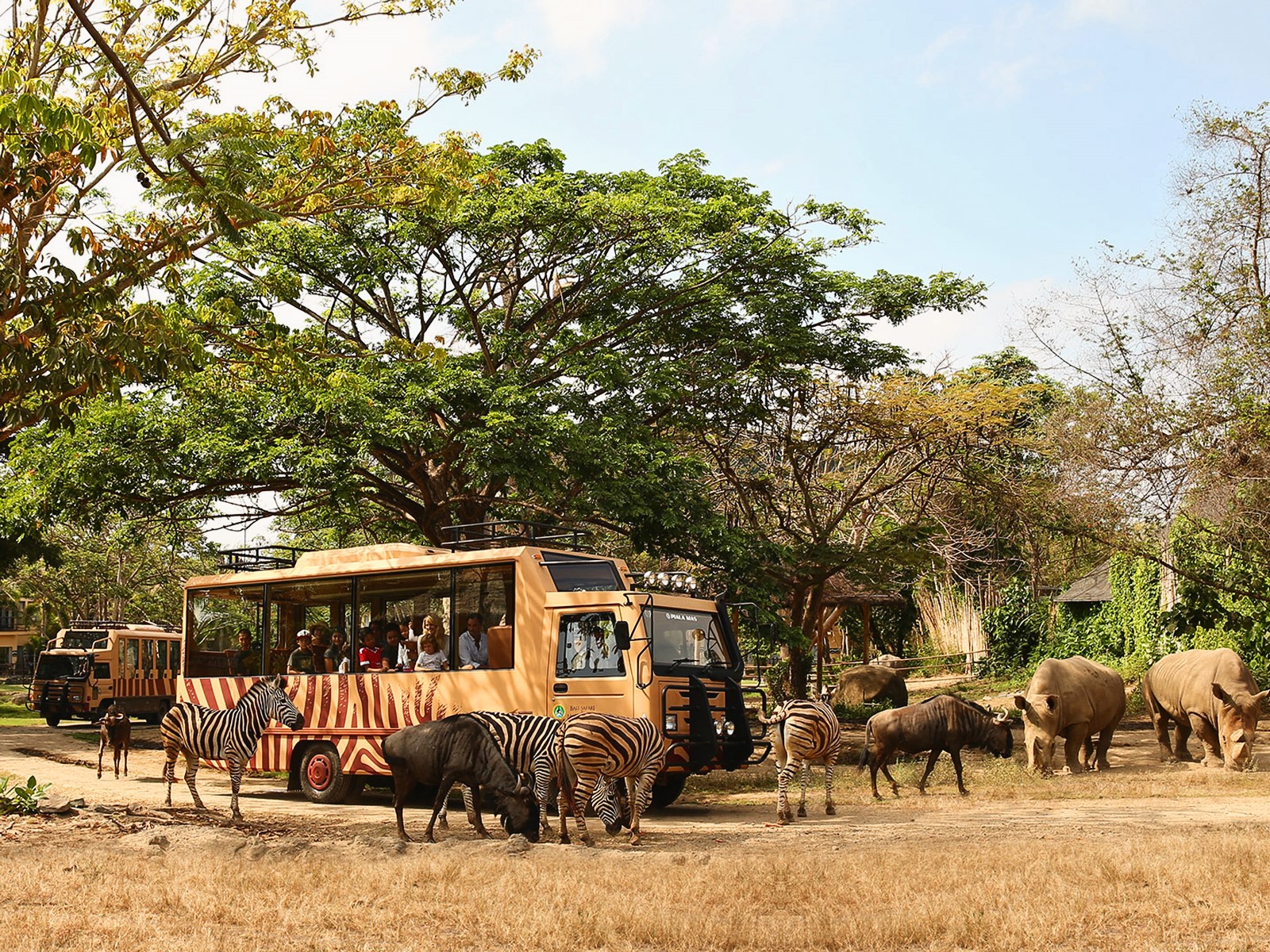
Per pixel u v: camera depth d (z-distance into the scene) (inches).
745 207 1019.3
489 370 984.9
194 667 763.4
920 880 374.0
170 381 813.9
